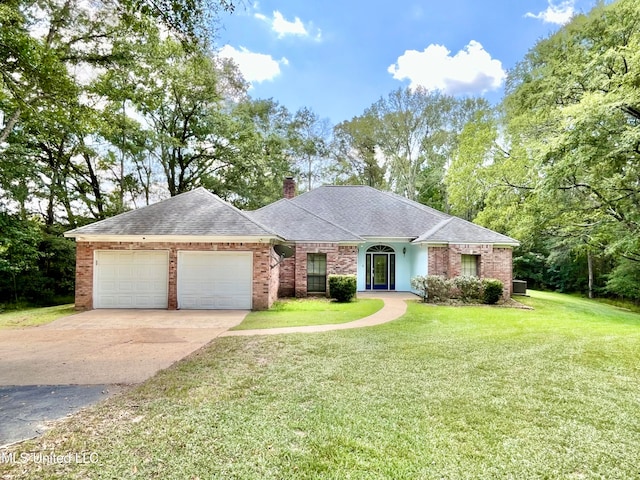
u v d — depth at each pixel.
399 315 11.44
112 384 5.27
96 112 11.20
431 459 3.31
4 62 8.50
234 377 5.52
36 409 4.38
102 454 3.35
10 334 8.94
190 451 3.40
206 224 13.13
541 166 14.74
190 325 9.96
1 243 15.36
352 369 5.92
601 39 15.98
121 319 10.93
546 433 3.83
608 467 3.23
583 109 12.38
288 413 4.25
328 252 16.30
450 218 18.77
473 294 14.77
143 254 12.95
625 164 13.27
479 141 24.77
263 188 26.89
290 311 12.37
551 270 28.80
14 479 2.96
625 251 16.50
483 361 6.41
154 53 13.89
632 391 5.04
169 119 24.86
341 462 3.25
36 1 11.22
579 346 7.50
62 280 19.67
